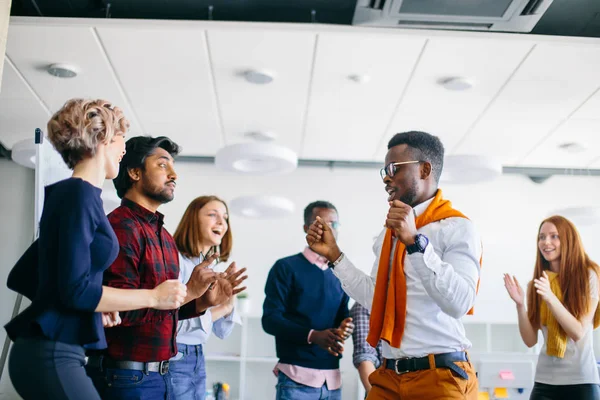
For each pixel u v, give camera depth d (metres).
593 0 4.72
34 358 1.64
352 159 7.56
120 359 2.03
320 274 3.71
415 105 5.95
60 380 1.65
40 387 1.63
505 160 7.48
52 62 5.17
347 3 4.84
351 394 6.90
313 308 3.64
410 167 2.46
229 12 4.96
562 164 7.58
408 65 5.20
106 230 1.80
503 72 5.29
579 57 5.03
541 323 3.65
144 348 2.06
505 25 4.50
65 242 1.67
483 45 4.86
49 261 1.70
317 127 6.54
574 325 3.42
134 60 5.14
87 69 5.29
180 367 2.91
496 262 7.68
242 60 5.14
